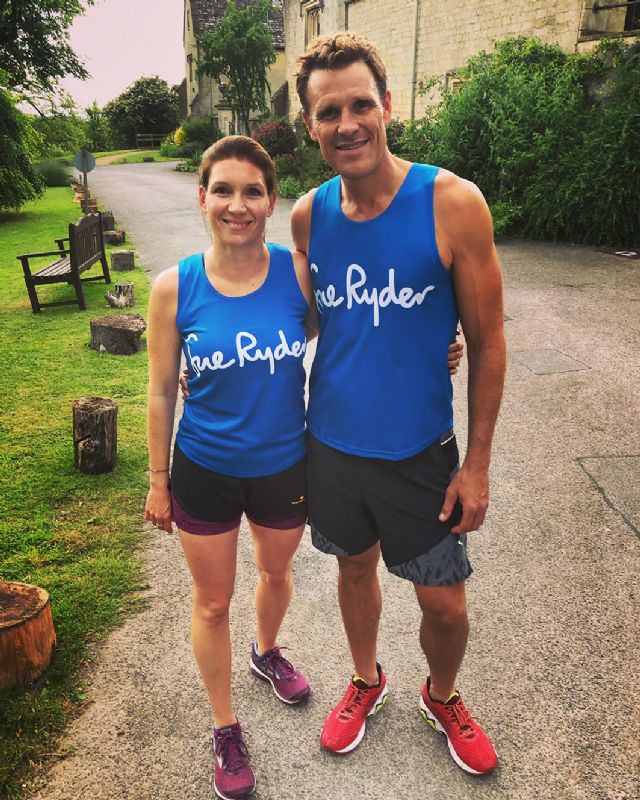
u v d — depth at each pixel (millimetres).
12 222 15688
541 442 4281
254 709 2301
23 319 7504
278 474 1859
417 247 1598
